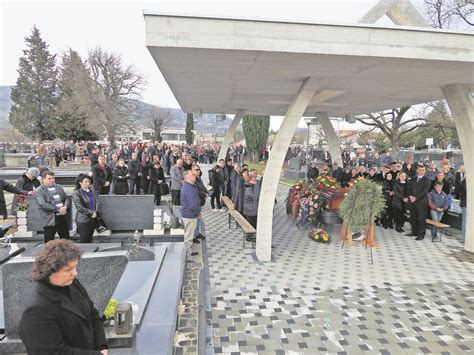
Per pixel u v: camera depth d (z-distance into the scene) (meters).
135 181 11.96
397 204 8.87
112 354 2.93
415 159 25.05
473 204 7.44
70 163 20.69
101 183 9.60
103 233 6.84
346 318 4.60
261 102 11.75
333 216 8.46
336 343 4.01
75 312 1.99
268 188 6.65
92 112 35.25
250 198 7.96
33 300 1.87
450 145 37.84
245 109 15.39
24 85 46.41
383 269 6.43
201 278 5.70
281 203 13.80
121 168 10.62
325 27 4.74
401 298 5.24
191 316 4.14
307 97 6.56
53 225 6.03
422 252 7.52
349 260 6.91
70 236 6.69
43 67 47.38
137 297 3.87
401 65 5.47
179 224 7.30
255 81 7.17
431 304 5.05
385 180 10.14
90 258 3.68
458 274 6.25
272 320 4.51
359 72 6.05
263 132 35.72
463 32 5.00
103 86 36.97
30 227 6.80
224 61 5.38
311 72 6.07
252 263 6.61
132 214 7.03
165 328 3.34
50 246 1.95
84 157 20.81
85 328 2.06
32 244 5.96
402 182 8.93
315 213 8.73
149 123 57.62
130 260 5.06
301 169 23.58
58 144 33.44
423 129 32.72
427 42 4.98
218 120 18.05
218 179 11.80
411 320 4.58
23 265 2.99
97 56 36.91
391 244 8.12
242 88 8.35
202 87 8.32
